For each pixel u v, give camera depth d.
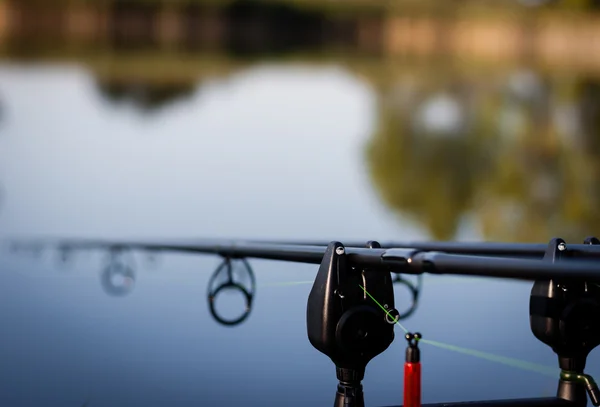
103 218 10.83
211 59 53.47
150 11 65.06
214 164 15.63
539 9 50.22
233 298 4.70
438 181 14.24
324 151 17.36
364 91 31.00
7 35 61.31
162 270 6.37
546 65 40.38
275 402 3.56
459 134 19.94
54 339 4.50
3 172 14.53
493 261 1.39
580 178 13.21
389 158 16.61
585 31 49.56
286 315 4.59
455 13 54.62
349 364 1.67
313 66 47.22
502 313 4.69
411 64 45.09
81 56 52.00
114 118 24.58
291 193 12.27
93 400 3.58
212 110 25.94
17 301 5.45
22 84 32.44
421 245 2.25
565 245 1.70
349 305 1.63
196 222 10.40
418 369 1.60
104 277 6.10
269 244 2.18
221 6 65.38
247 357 4.05
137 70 45.09
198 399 3.61
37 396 3.65
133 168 15.36
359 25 62.59
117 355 4.17
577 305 1.75
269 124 22.61
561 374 1.84
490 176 14.57
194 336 4.46
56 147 18.12
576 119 20.03
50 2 62.47
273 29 66.00
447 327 4.45
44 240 5.91
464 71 37.56
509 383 3.75
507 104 23.86
